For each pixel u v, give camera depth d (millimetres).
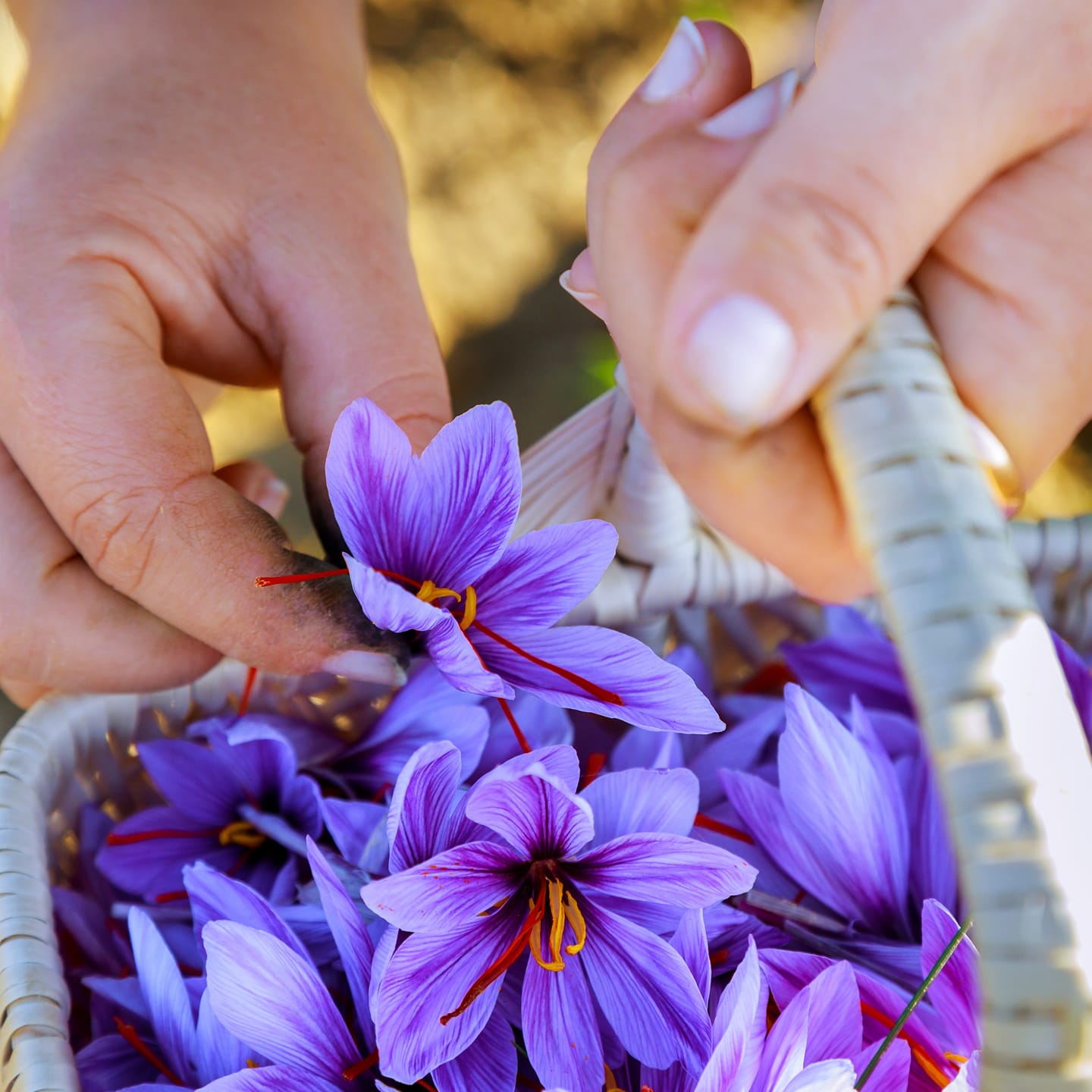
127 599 460
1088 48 397
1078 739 363
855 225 384
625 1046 416
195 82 486
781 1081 399
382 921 421
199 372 498
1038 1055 355
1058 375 405
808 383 384
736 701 498
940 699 364
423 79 1263
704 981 410
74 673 463
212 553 440
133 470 442
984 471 378
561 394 1106
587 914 418
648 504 486
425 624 398
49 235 460
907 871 453
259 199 479
